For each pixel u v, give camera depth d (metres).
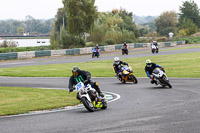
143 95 23.77
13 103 21.75
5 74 47.91
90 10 110.81
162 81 27.48
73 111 18.38
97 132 12.54
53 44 108.56
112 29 135.00
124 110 17.55
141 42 130.25
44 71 50.25
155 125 13.28
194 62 53.38
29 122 15.24
